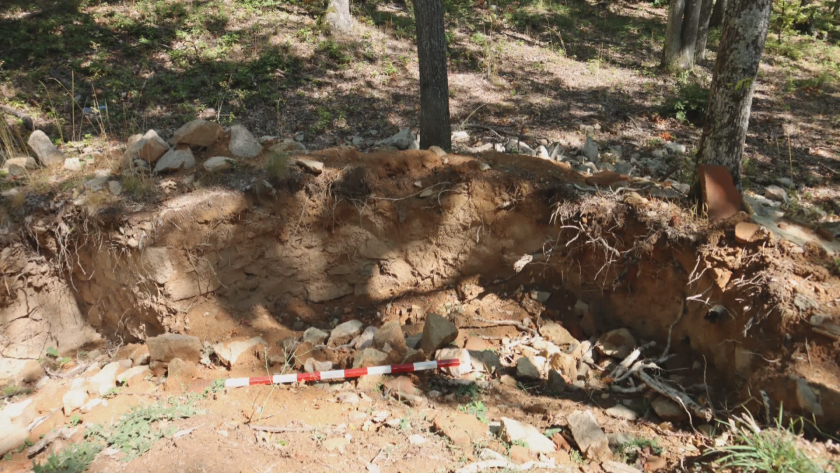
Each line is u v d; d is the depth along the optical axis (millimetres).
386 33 13055
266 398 4598
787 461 3406
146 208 5562
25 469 3881
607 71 12648
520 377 5016
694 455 3980
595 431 4059
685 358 5000
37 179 6082
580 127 9656
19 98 9227
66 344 6094
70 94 9422
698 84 10820
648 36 15641
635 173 8016
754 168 8586
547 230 5770
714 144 5262
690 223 5027
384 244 6055
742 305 4527
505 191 5844
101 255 5723
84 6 12258
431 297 6082
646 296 5367
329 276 6078
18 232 5859
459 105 10359
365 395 4691
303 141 8781
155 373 5055
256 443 4000
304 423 4270
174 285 5508
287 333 5625
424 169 6176
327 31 12352
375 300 6133
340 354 5301
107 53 10719
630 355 5059
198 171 6035
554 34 14930
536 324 5691
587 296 5703
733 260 4684
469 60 12320
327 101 10062
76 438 4113
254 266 5902
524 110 10336
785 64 14625
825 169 8680
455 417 4383
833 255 4598
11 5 11906
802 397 3873
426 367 4914
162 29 11750
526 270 5945
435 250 6066
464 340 5582
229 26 12234
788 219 5234
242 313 5812
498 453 3943
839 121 10727
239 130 6383
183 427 4137
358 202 5926
